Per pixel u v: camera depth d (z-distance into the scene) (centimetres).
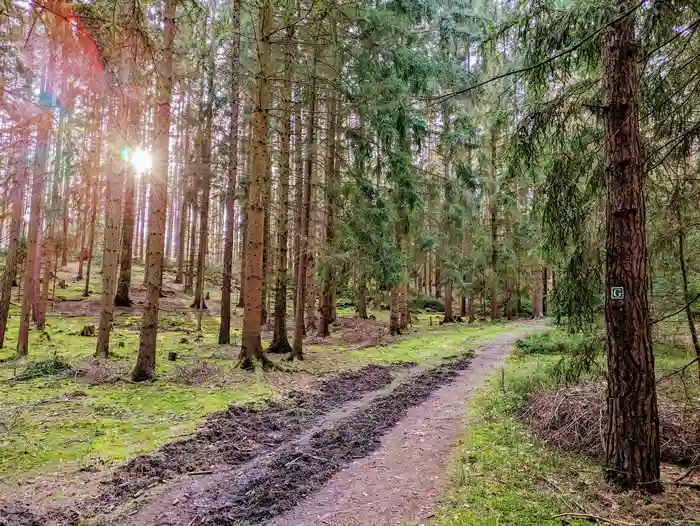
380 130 1073
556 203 527
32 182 913
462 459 458
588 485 382
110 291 991
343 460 470
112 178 1000
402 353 1205
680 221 526
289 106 1108
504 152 577
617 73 398
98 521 334
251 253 920
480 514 339
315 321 1838
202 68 1133
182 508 359
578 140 531
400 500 374
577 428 486
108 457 449
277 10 913
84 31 333
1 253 1870
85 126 441
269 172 1266
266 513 355
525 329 1806
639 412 374
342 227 1162
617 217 392
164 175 811
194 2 675
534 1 466
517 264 2125
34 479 395
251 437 532
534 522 324
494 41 525
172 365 916
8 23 327
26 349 963
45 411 592
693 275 602
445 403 700
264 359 914
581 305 541
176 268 3025
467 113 1356
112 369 834
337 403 702
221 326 1211
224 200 1773
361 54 1006
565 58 466
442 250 1794
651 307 590
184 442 499
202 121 1373
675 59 438
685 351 675
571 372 528
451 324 2122
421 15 1133
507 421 573
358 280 1249
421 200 1286
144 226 3238
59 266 2605
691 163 496
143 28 373
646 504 346
